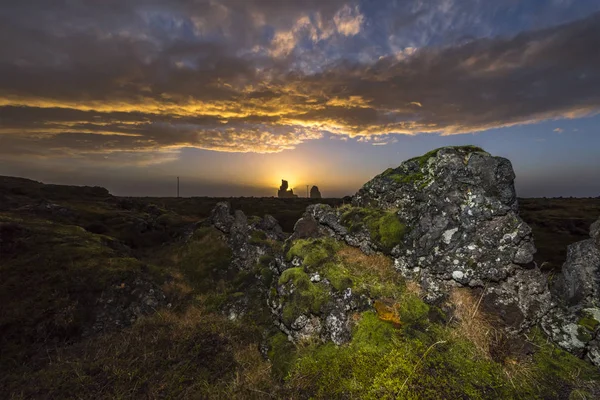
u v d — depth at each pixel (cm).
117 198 3209
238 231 1365
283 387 491
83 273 982
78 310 855
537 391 431
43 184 3225
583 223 3388
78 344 744
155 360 618
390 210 740
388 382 431
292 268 679
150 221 2162
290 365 531
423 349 473
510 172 612
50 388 549
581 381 451
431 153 738
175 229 2116
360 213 773
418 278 614
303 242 745
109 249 1241
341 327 536
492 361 471
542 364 477
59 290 903
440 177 650
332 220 791
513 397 418
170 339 709
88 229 1773
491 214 584
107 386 542
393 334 502
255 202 5703
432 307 554
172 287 1053
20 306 830
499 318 539
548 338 531
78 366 612
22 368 646
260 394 500
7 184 2812
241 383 534
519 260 557
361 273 631
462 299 564
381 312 541
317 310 570
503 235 573
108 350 683
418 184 697
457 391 420
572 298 579
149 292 969
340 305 561
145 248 1764
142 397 515
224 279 1149
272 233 1520
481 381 436
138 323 812
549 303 549
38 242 1170
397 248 651
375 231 696
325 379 466
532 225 3606
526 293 553
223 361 615
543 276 573
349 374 461
